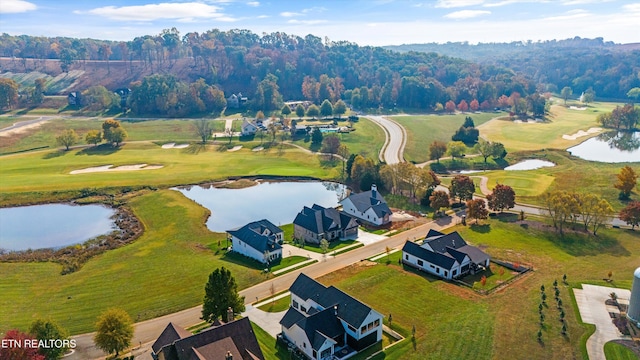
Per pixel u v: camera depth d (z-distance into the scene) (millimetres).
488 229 108562
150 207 128000
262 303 76000
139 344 64688
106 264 92500
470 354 60688
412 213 124438
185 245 102750
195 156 182750
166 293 79438
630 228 107500
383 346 63500
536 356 60312
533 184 145375
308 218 108188
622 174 125938
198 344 52844
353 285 81250
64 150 186250
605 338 64250
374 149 192375
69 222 118688
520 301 74688
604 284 80438
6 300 77875
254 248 93812
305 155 185500
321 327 62438
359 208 120938
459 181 128875
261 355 55656
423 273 86562
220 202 136250
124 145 195875
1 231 112562
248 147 196750
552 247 97750
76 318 71750
